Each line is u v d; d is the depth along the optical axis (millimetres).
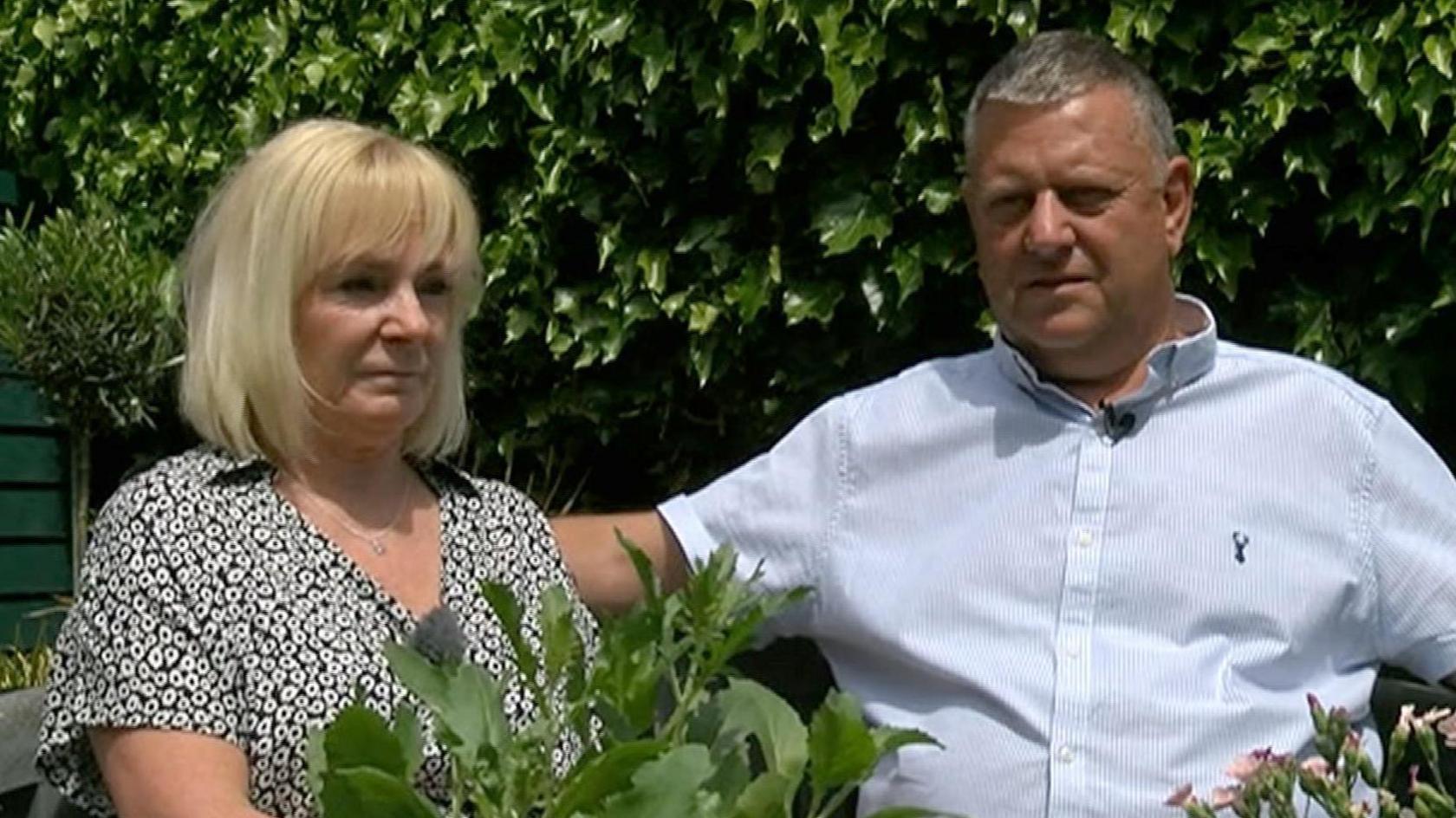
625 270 4164
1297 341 3619
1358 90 3436
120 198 5148
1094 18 3643
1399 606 3102
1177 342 3080
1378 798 2057
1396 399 3598
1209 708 2988
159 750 2604
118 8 5102
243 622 2680
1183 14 3582
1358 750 2059
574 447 4508
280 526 2803
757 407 4215
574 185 4180
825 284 3965
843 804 3293
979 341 3934
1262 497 3074
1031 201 3059
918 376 3293
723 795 1800
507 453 4504
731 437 4328
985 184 3104
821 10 3732
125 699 2625
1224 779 2979
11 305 4867
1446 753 3236
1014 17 3611
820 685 3482
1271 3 3551
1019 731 3047
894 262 3828
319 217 2783
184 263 3137
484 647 2844
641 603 2037
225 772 2594
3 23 5414
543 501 4488
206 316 2875
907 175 3789
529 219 4277
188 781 2566
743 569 3303
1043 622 3078
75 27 5195
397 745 1590
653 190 4113
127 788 2613
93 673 2668
